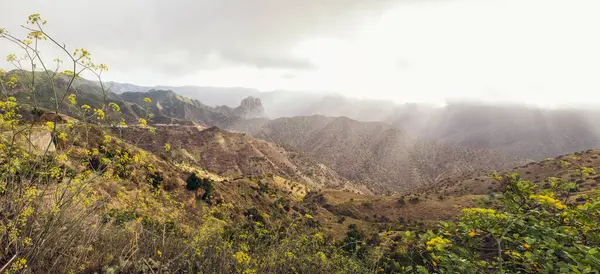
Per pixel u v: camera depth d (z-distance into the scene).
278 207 53.59
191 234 6.65
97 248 4.24
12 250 3.26
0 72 3.03
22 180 3.03
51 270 3.17
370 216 89.38
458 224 3.41
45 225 3.12
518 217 2.98
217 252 5.48
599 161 54.66
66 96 3.36
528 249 3.07
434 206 85.81
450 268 2.96
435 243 3.06
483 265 3.04
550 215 3.26
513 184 3.47
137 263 4.23
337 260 6.22
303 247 6.64
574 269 2.43
